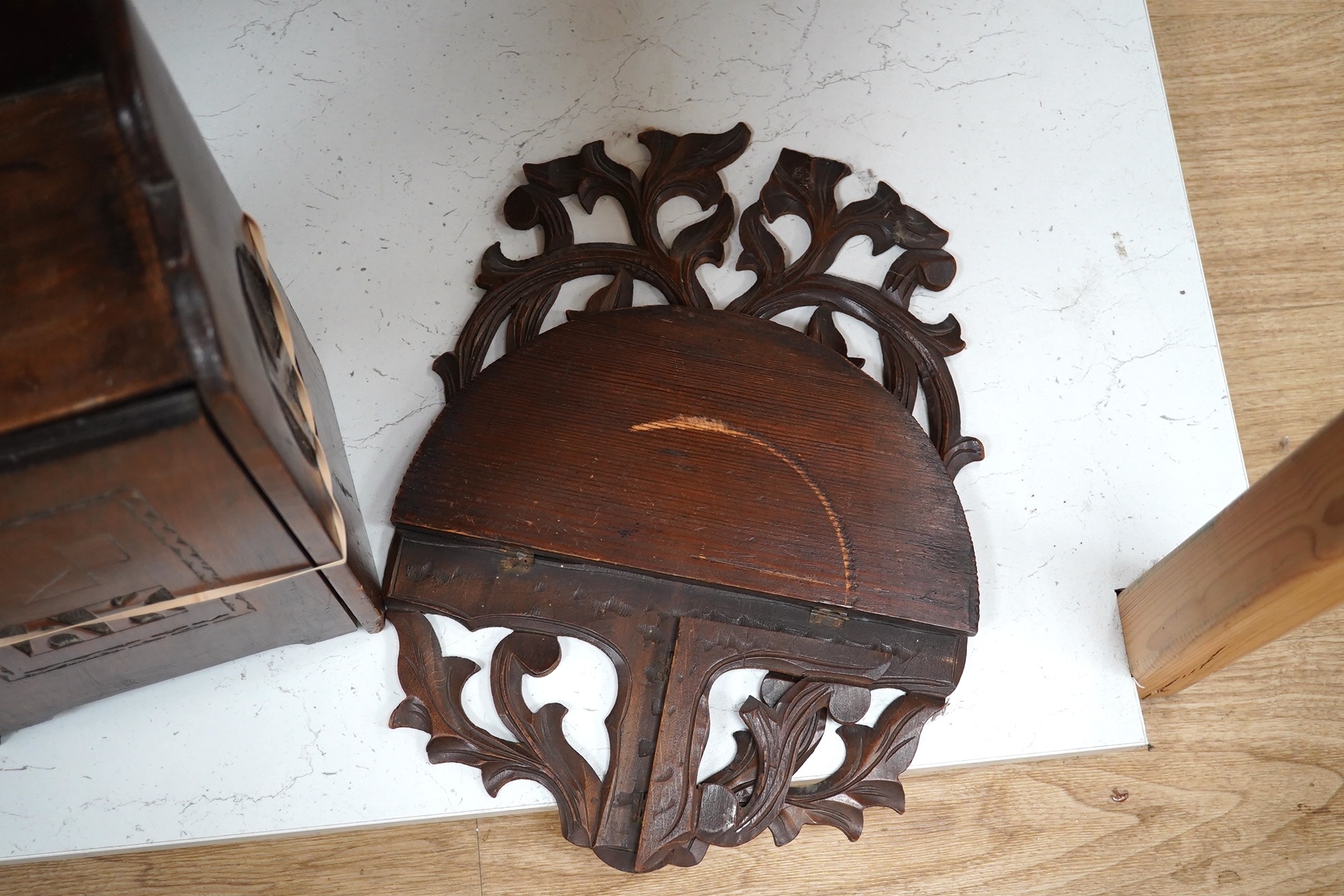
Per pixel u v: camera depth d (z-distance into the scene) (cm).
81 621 108
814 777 135
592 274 152
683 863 128
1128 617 143
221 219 100
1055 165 166
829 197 158
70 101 98
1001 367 155
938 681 137
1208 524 128
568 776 130
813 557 135
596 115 163
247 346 94
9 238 91
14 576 96
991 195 163
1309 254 174
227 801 131
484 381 140
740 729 135
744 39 168
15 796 130
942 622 136
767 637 134
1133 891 138
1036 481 149
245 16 165
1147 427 153
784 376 143
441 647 136
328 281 152
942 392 151
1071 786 142
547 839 136
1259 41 184
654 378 141
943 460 148
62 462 85
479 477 135
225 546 104
